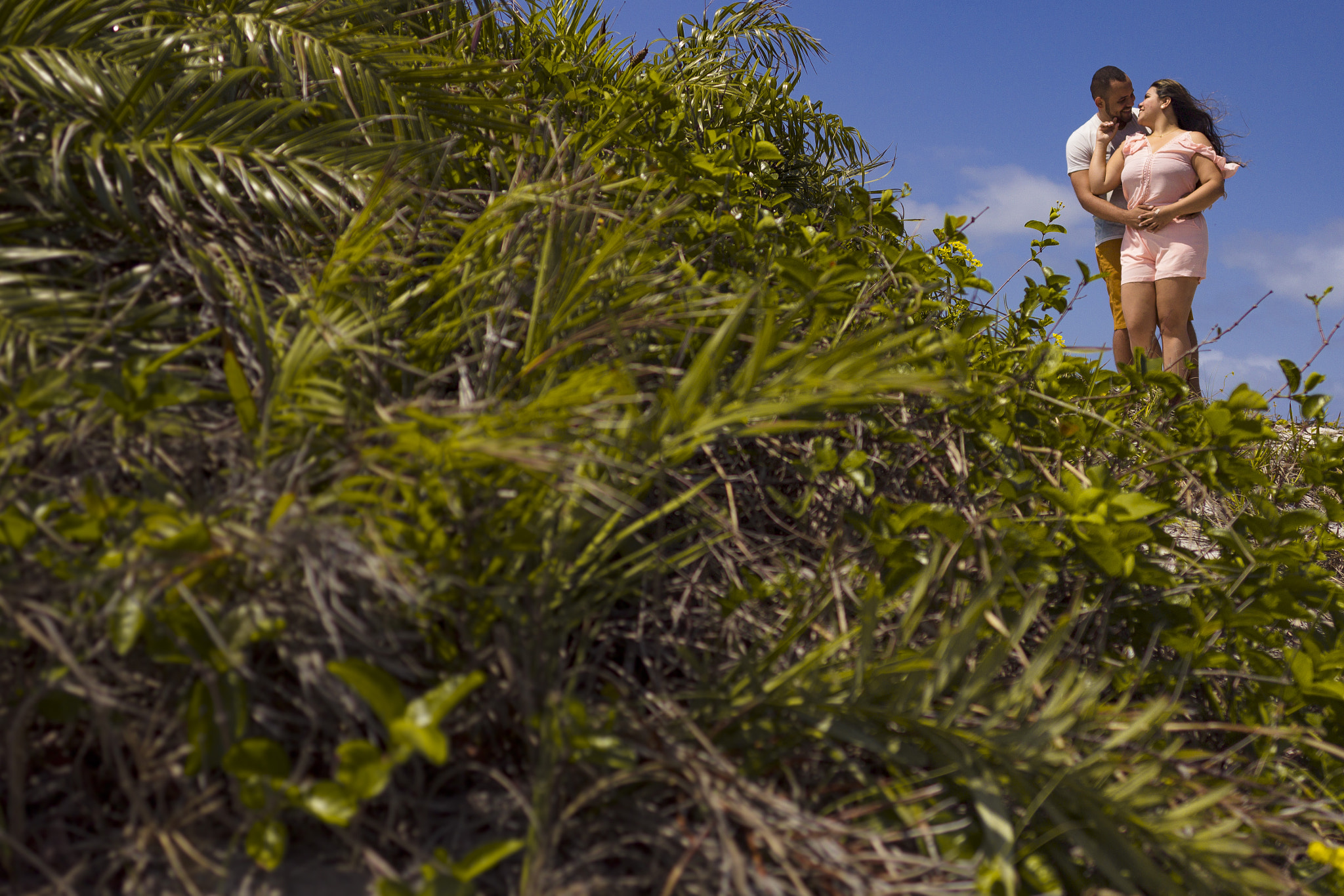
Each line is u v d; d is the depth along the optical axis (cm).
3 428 120
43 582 107
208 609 106
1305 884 131
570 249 164
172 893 98
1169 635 159
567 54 331
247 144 178
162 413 134
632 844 110
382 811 111
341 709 109
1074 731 125
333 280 144
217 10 205
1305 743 146
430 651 119
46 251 146
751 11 417
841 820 115
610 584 131
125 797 107
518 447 106
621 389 121
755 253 206
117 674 105
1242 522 182
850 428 181
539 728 113
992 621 138
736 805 108
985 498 181
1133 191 438
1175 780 130
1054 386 201
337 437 127
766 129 376
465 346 159
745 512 171
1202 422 190
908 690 121
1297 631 184
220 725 104
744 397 120
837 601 143
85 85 166
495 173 202
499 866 107
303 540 106
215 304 149
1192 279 429
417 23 264
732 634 143
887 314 193
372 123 202
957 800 121
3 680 107
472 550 119
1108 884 119
